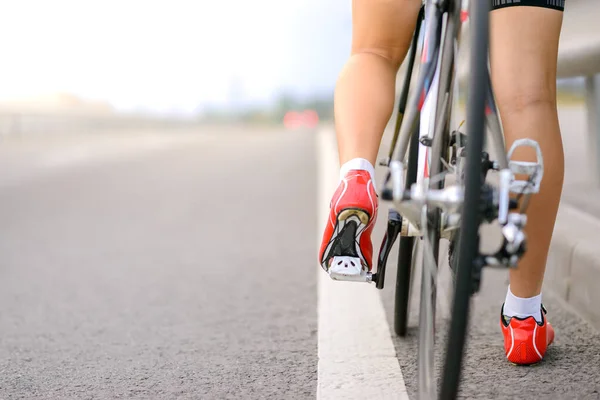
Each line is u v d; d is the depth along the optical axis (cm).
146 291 347
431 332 171
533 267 210
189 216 567
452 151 180
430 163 173
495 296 305
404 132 164
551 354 233
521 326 220
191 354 252
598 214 358
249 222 530
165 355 253
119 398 215
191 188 734
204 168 938
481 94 142
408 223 187
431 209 166
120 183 792
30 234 509
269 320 288
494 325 266
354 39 195
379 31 190
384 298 308
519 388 207
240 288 344
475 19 145
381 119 184
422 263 177
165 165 995
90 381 230
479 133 142
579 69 334
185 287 351
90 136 2069
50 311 320
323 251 187
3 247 466
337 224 179
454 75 173
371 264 189
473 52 144
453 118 178
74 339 278
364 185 177
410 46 195
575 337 250
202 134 2358
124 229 519
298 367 232
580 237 292
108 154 1223
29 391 224
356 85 186
